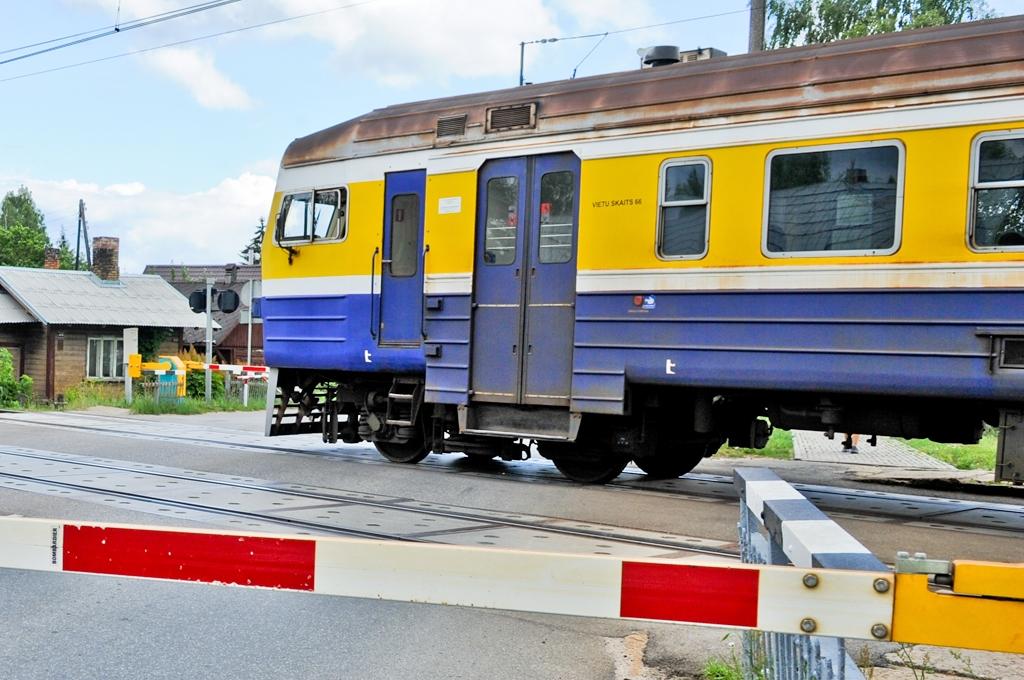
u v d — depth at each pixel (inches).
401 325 470.0
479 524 336.8
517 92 442.6
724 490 434.3
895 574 93.4
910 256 335.9
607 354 395.9
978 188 325.4
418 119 466.9
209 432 676.1
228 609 237.9
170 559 118.0
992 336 320.5
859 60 352.2
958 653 200.7
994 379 320.2
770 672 142.6
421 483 434.6
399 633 221.0
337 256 493.0
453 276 446.3
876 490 455.2
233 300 672.4
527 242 427.2
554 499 394.9
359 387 520.7
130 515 336.5
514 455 478.3
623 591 101.6
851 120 348.8
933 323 331.3
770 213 363.9
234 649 207.6
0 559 123.9
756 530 157.4
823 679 103.4
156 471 453.4
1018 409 325.7
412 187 467.8
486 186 440.8
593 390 398.6
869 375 341.7
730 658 202.8
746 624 97.8
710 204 375.9
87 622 225.5
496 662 201.8
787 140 361.4
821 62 360.5
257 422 813.9
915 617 92.8
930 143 334.3
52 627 221.5
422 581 108.3
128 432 654.5
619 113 399.5
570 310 415.5
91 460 491.5
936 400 347.6
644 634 221.5
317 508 361.1
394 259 473.4
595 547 300.4
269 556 114.3
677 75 394.3
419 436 507.2
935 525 353.4
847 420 372.2
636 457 445.7
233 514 342.6
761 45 714.2
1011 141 320.8
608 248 397.4
